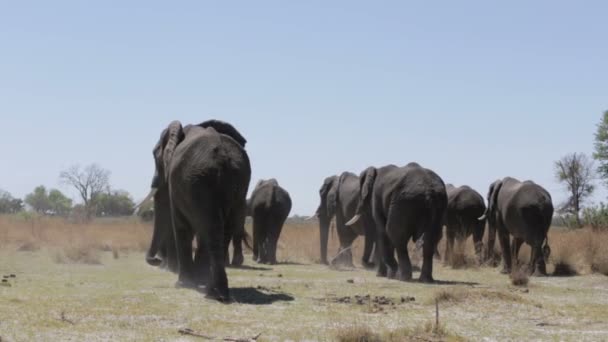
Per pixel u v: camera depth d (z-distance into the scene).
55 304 12.32
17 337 9.76
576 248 23.42
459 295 13.82
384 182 19.00
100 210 76.19
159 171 17.33
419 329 10.95
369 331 10.44
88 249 22.25
